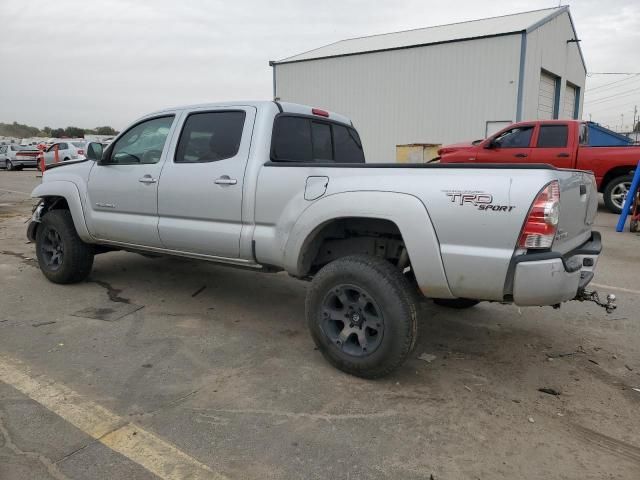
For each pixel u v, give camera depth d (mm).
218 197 4188
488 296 3160
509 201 2992
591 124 14844
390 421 3049
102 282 5793
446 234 3170
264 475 2545
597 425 3053
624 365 3859
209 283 5844
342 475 2555
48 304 5023
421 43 20094
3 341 4102
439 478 2551
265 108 4195
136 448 2734
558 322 4723
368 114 22031
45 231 5633
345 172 3570
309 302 3684
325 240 4039
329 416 3090
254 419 3037
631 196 9109
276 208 3879
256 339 4262
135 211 4824
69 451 2693
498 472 2607
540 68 19703
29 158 28203
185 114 4602
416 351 4078
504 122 18641
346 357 3551
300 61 23719
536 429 2998
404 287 3344
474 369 3770
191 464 2613
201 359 3854
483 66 18797
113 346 4051
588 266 3582
